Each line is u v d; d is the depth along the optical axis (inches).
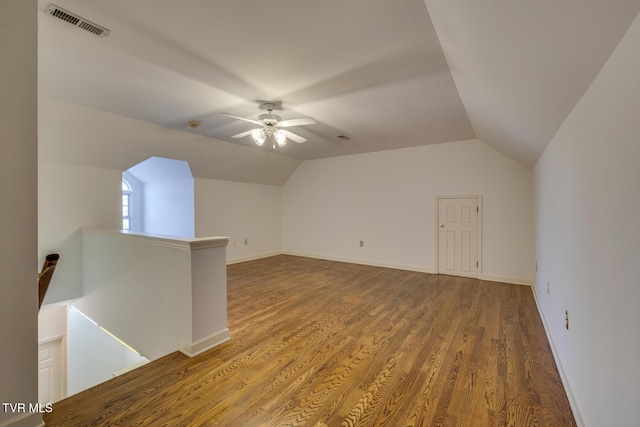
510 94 79.2
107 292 132.4
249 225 250.8
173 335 95.4
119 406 66.1
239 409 65.9
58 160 147.7
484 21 50.8
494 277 180.2
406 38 76.8
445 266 197.3
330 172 249.4
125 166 171.9
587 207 59.4
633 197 38.6
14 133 52.9
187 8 65.7
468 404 68.0
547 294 110.0
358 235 235.0
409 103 122.9
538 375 80.0
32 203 55.3
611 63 44.1
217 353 90.7
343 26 72.0
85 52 84.7
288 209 277.6
